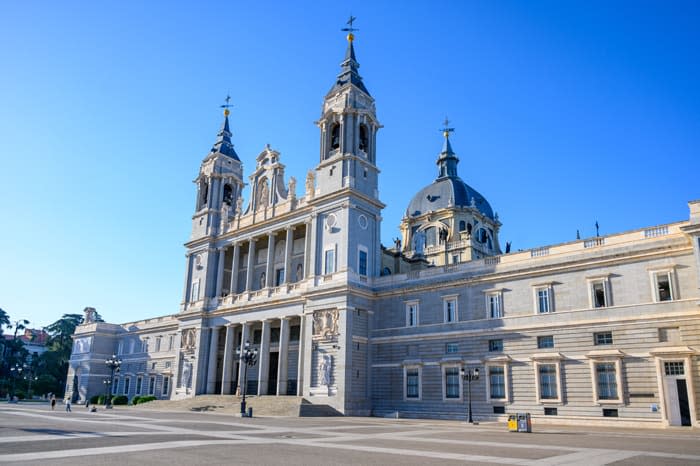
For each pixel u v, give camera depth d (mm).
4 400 113062
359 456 21422
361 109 71188
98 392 112938
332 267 65562
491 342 54094
